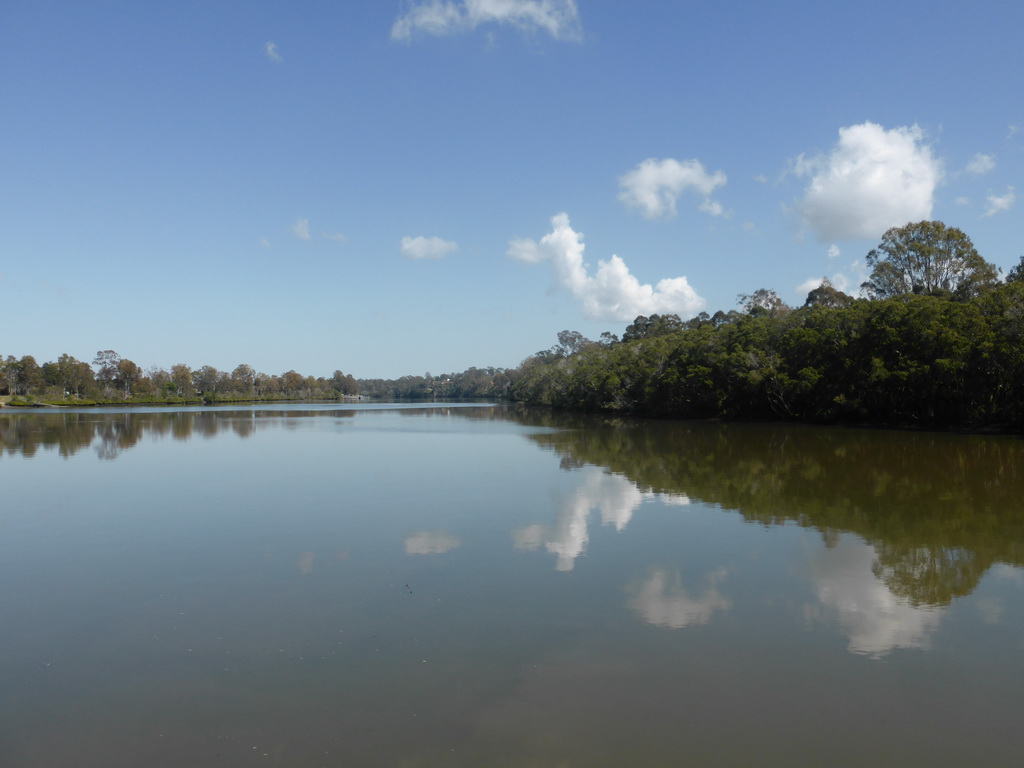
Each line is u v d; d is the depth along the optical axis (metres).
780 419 72.06
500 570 14.86
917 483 26.44
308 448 44.19
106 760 7.71
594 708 8.77
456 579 14.21
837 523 19.34
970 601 12.78
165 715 8.69
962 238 73.69
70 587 14.05
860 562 15.35
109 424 75.50
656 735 8.14
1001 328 48.88
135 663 10.27
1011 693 9.20
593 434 56.66
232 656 10.46
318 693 9.21
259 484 27.55
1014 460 33.41
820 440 47.06
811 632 11.30
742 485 26.36
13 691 9.41
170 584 14.15
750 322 79.19
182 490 26.12
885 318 57.84
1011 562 15.31
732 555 15.96
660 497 23.70
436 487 26.33
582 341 183.25
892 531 18.33
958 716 8.61
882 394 58.72
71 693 9.33
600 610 12.33
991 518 19.92
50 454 40.56
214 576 14.69
